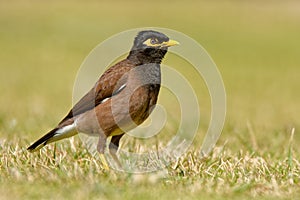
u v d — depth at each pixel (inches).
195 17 1772.9
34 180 330.0
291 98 961.5
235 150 456.8
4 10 1750.7
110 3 1899.6
